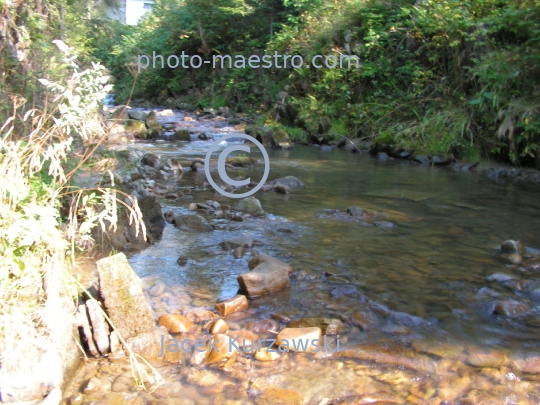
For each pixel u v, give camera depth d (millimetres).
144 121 11508
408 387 2195
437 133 9266
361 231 4484
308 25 13539
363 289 3195
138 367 2145
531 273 3543
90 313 2418
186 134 11039
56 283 2268
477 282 3354
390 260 3740
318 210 5215
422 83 10758
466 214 5223
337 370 2309
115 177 4980
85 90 2744
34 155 2461
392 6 12539
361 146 10602
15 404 1911
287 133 11266
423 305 2992
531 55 8281
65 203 3469
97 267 2506
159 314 2756
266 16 17172
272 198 5777
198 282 3238
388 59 11742
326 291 3154
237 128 12812
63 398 2031
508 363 2402
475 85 9625
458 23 9750
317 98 12484
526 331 2719
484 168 8211
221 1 17234
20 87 4215
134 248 3811
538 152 7953
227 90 16562
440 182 7086
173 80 18719
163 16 19156
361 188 6504
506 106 8469
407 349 2504
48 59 4617
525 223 4910
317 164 8539
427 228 4648
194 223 4418
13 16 4871
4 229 2211
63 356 2111
